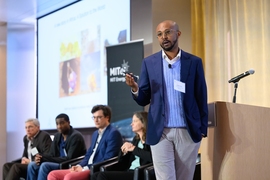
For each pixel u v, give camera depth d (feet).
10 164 21.16
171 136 9.82
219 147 10.48
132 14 20.83
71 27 25.44
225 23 19.66
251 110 10.73
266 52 17.92
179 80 9.93
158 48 19.47
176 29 9.99
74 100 24.85
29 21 28.94
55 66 26.55
